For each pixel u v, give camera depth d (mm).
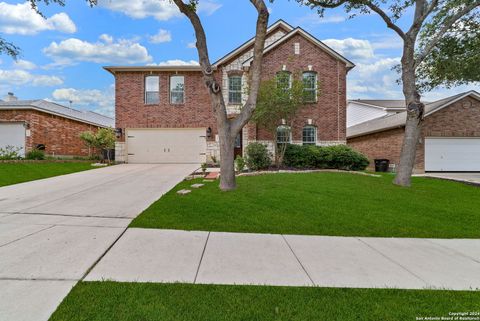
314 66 15156
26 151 16094
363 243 4410
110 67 15922
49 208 6207
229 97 15898
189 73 16406
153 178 10656
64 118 18766
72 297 2660
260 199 7035
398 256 3900
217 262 3549
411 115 9594
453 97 15523
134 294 2730
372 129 18391
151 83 16562
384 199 7438
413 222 5566
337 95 15211
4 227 4824
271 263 3557
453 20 9586
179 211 5891
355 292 2861
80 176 11195
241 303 2613
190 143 16531
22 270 3211
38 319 2334
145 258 3625
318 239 4547
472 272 3418
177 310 2488
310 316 2441
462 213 6293
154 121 16438
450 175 13906
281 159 13102
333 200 7109
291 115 12555
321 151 13195
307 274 3262
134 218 5457
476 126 15484
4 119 16094
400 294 2844
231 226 5070
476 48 11086
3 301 2584
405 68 9797
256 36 7668
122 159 16375
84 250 3842
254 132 14812
